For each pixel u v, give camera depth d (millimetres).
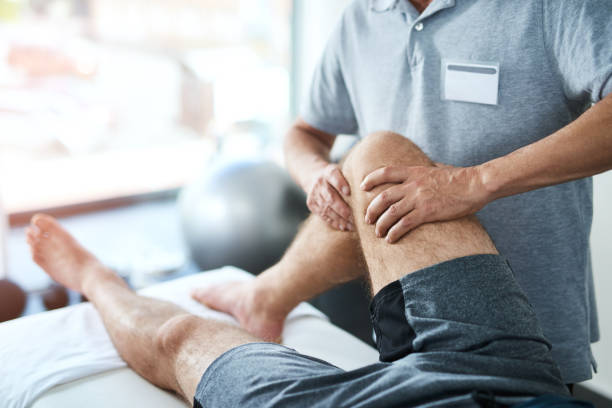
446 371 728
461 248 849
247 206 2049
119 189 3125
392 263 886
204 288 1357
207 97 3596
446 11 1017
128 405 983
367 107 1197
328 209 1056
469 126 1028
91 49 3400
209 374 881
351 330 1902
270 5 3371
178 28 3766
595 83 838
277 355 870
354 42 1184
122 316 1137
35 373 1046
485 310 773
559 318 1043
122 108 3549
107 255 2469
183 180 3307
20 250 2479
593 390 1675
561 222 1013
